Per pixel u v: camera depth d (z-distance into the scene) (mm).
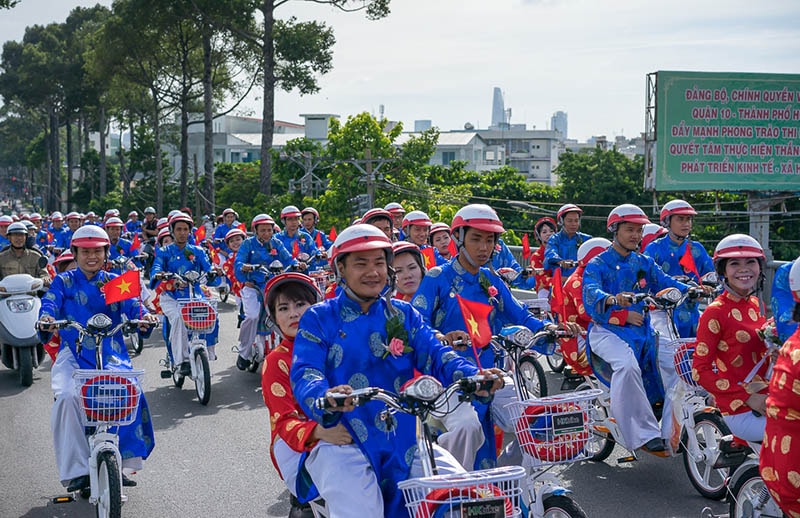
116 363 6699
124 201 60031
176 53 44688
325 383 4051
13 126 104875
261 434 8805
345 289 4281
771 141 20594
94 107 67625
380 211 10039
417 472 4117
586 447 4891
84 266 6863
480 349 5547
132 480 6820
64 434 6266
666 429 6707
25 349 11391
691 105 20328
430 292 5648
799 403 4129
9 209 119500
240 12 34125
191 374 10359
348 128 28266
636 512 6332
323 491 4129
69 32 71812
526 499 4938
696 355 5578
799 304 4430
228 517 6508
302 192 32438
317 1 33219
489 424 5375
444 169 35125
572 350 7426
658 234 9219
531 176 82875
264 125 34719
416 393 3861
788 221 25062
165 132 62375
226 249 19984
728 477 6207
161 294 10914
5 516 6660
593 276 6957
